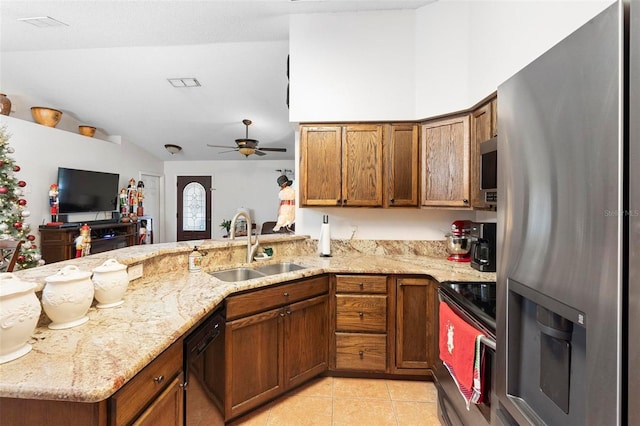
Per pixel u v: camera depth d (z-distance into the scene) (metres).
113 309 1.39
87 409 0.83
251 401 1.87
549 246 0.77
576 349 0.76
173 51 3.59
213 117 5.46
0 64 3.92
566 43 0.72
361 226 3.03
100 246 5.22
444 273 2.13
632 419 0.57
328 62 2.63
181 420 1.25
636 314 0.56
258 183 7.89
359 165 2.62
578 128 0.68
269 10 2.60
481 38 2.15
